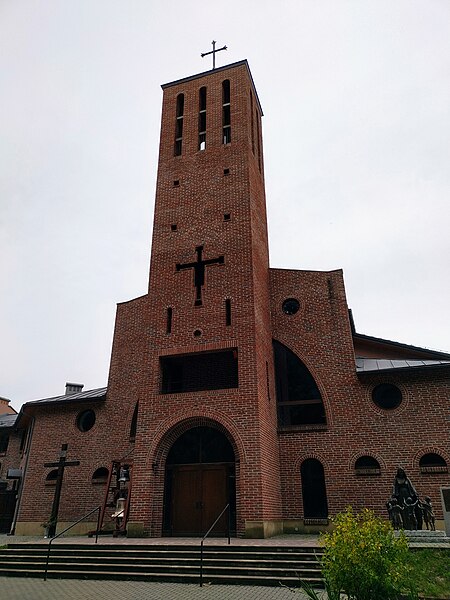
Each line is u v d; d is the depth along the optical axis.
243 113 23.44
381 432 18.34
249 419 16.83
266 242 23.38
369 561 7.26
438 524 16.41
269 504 16.47
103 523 19.72
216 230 20.95
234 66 24.78
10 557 13.44
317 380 20.00
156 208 22.58
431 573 10.35
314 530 17.53
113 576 11.86
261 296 20.41
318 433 18.97
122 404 21.97
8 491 25.14
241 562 11.84
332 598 7.16
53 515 18.53
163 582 11.38
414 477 17.33
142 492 16.95
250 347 18.03
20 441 30.39
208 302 19.50
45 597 9.77
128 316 23.81
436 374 18.45
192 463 17.75
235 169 22.09
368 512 8.73
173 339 19.25
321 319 20.98
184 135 24.12
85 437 22.03
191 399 17.81
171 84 25.91
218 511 16.77
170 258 21.11
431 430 17.80
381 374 19.12
